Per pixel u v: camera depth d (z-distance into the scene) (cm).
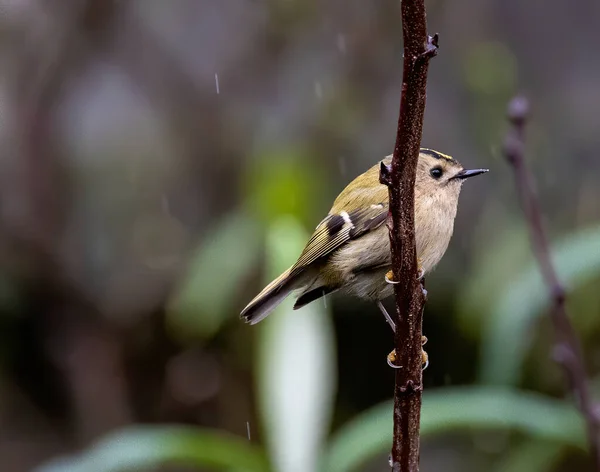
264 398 648
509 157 538
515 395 673
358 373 1130
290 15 1203
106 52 1193
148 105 1175
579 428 657
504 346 678
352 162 1105
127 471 919
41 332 1134
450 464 1066
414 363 462
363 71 1168
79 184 1141
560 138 1095
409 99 415
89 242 1132
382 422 648
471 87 1120
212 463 632
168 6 1216
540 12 1149
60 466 637
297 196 1054
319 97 1152
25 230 1117
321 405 649
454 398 666
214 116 1165
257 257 1023
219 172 1145
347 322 1112
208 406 1126
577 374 509
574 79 1125
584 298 1045
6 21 1173
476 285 1020
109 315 1131
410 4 397
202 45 1203
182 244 1127
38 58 1171
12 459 1110
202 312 999
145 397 1141
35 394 1141
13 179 1125
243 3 1219
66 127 1156
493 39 1147
